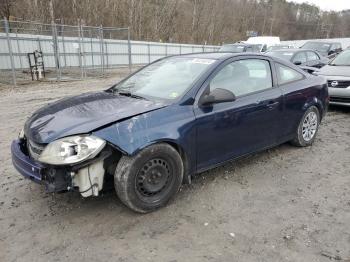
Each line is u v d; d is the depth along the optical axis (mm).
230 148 4203
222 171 4574
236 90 4258
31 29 18312
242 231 3227
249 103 4289
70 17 31547
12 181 4246
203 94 3877
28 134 3469
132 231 3223
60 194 3916
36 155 3303
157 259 2838
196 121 3721
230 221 3391
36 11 27047
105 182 3494
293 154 5258
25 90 12797
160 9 44344
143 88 4262
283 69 5059
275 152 5332
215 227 3289
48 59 19984
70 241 3074
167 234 3178
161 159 3498
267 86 4695
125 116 3395
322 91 5645
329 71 8477
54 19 27281
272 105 4613
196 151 3811
